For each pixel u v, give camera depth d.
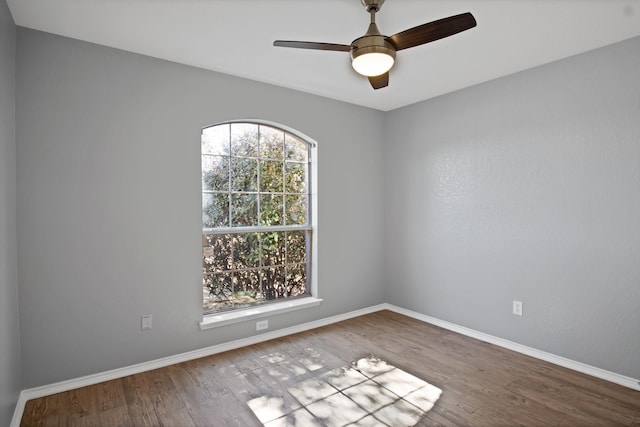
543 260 2.90
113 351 2.57
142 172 2.67
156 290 2.74
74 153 2.42
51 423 2.05
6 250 1.95
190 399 2.30
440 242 3.68
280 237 3.58
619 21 2.21
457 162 3.51
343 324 3.76
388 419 2.10
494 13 2.12
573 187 2.73
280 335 3.40
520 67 2.94
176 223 2.83
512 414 2.14
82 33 2.35
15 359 2.10
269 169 3.49
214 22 2.22
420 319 3.89
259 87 3.25
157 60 2.74
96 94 2.50
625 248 2.48
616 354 2.52
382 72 2.07
